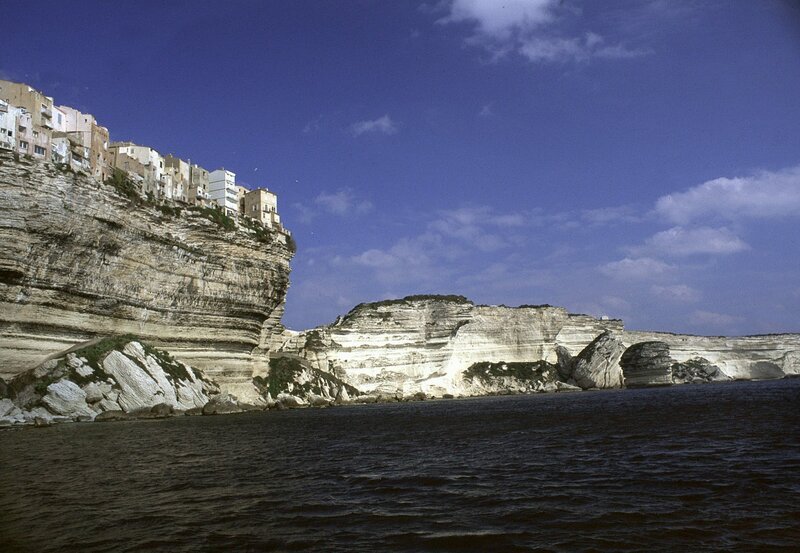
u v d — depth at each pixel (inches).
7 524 671.8
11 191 2193.7
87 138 2881.4
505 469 1047.0
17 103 2736.2
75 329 2541.8
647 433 1593.3
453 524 658.2
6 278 2222.0
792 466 978.7
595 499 768.3
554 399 4478.3
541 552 548.1
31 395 2293.3
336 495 832.3
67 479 980.6
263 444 1542.8
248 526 658.8
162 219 2952.8
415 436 1743.4
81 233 2434.8
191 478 987.9
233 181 4298.7
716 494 780.6
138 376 2632.9
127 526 659.4
